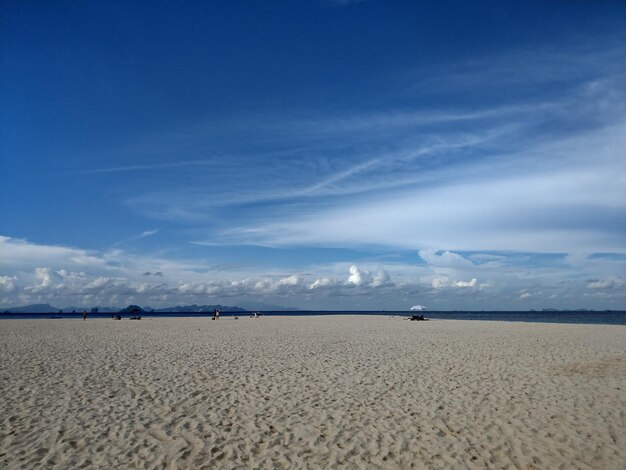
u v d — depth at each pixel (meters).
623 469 6.40
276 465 6.51
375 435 7.72
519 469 6.41
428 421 8.46
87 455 6.74
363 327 36.16
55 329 33.12
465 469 6.41
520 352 17.72
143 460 6.60
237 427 8.06
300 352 17.98
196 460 6.64
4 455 6.68
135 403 9.52
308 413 8.93
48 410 8.90
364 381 11.93
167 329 33.47
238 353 17.59
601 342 21.41
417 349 19.05
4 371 12.93
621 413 8.88
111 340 23.28
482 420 8.52
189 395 10.27
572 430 7.94
